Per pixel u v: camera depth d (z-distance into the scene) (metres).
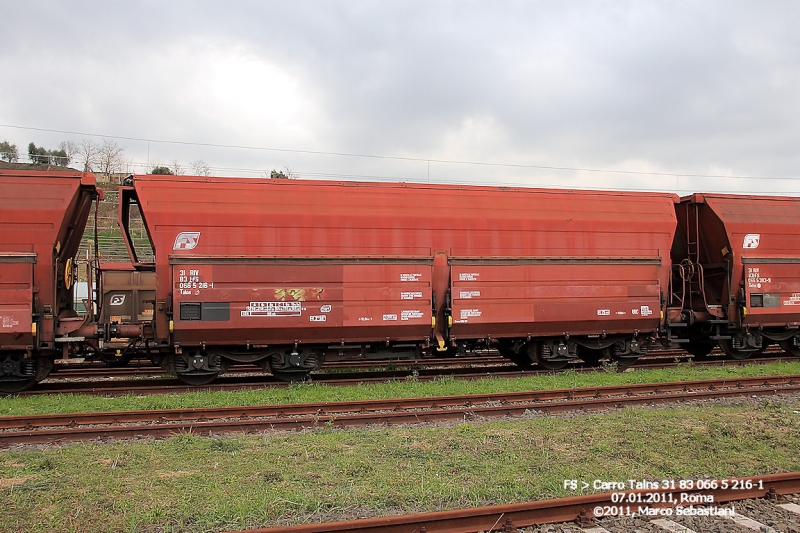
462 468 7.10
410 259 13.45
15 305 11.57
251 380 14.11
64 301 13.01
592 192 15.41
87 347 12.89
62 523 5.43
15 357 12.08
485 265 13.96
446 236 13.80
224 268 12.49
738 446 8.06
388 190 13.92
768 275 16.27
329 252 13.06
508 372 14.38
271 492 6.20
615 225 15.01
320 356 13.64
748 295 16.02
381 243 13.37
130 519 5.51
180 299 12.27
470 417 9.91
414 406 10.65
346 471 6.91
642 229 15.23
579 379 13.64
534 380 13.44
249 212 12.75
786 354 18.20
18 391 12.27
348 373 14.75
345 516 5.74
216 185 12.98
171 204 12.46
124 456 7.47
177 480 6.59
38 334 11.83
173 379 13.85
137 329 12.63
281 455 7.55
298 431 8.97
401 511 5.87
